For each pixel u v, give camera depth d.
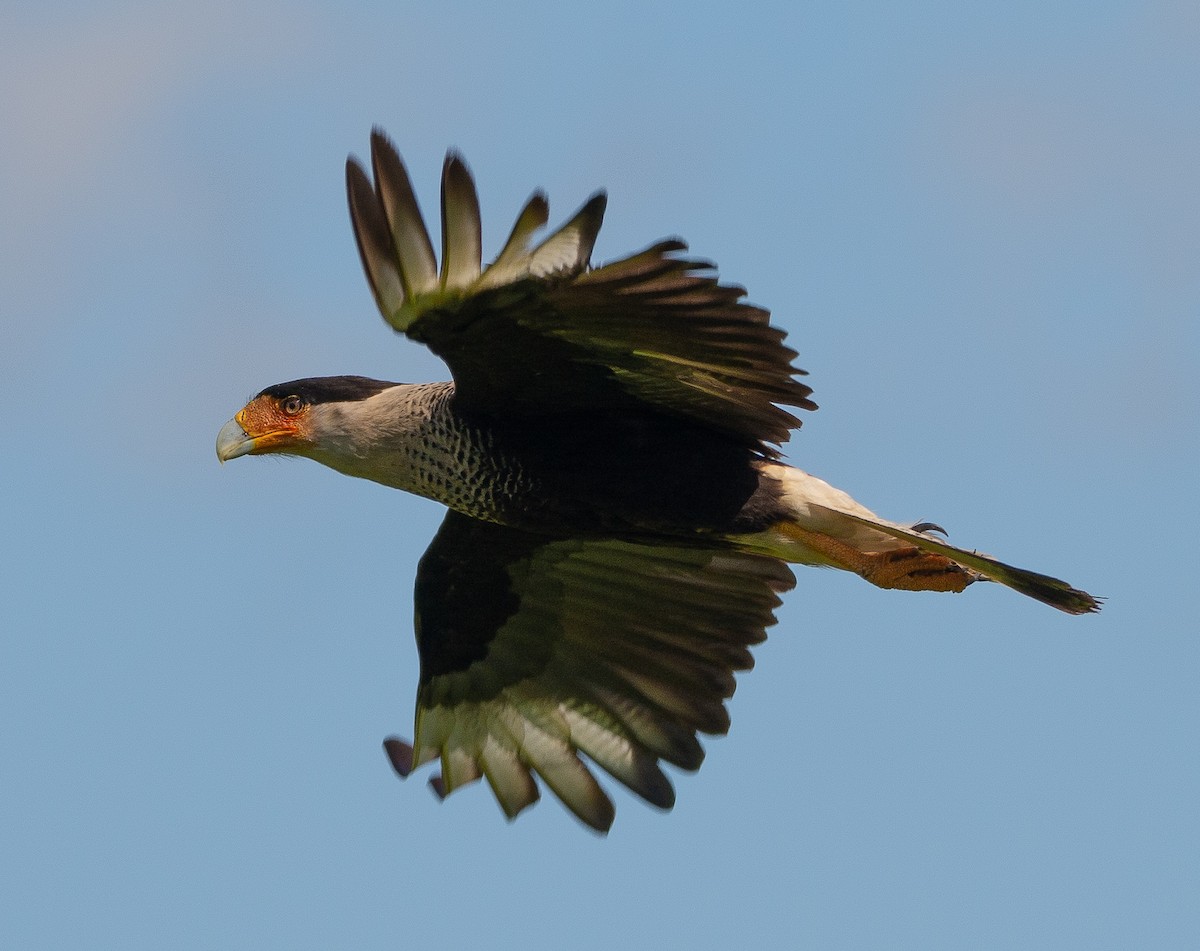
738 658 14.05
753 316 11.09
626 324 11.26
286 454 13.12
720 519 12.43
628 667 14.24
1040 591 12.05
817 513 12.34
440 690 14.44
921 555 12.58
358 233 10.75
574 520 12.70
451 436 12.53
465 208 10.65
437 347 11.52
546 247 10.62
